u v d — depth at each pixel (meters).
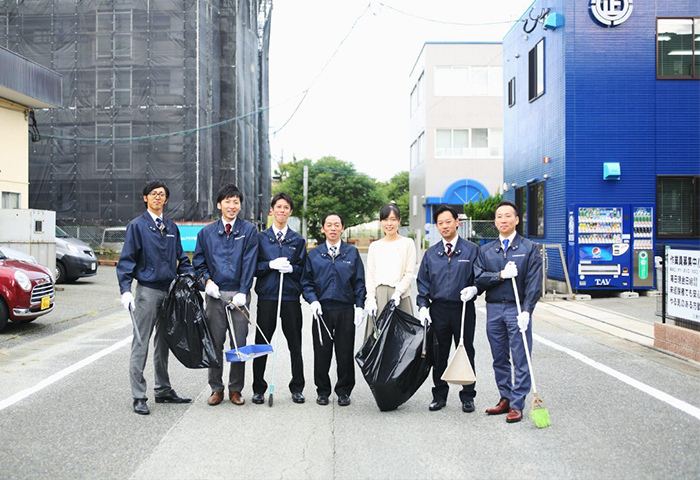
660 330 7.48
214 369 5.26
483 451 4.12
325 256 5.33
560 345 7.87
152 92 22.67
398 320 5.14
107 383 5.95
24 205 15.74
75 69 22.73
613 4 13.16
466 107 30.83
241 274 5.26
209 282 5.19
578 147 13.31
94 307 11.53
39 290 8.74
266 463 3.91
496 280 4.78
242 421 4.81
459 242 5.12
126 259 5.00
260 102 33.22
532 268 4.81
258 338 5.55
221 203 5.31
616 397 5.40
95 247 22.34
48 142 22.73
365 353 5.05
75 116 22.75
